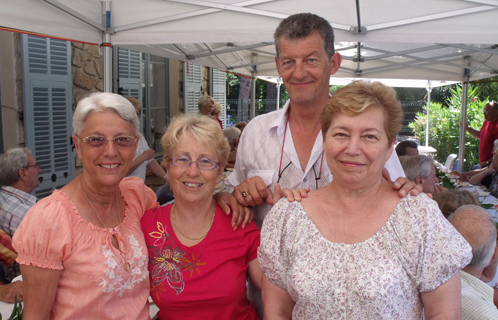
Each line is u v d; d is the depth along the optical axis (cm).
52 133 478
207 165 165
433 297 126
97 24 323
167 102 788
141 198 179
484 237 201
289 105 193
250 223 177
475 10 294
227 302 168
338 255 129
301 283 129
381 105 125
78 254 142
